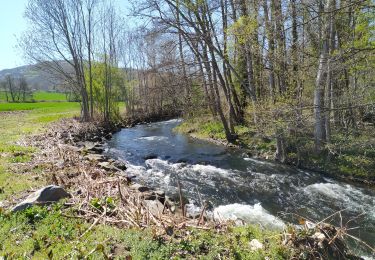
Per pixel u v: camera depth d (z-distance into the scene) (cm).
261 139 1775
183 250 526
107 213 663
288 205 989
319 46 1408
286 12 1280
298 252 544
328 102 1318
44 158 1200
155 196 895
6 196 771
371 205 988
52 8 2680
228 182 1218
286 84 1684
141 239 550
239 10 1833
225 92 1978
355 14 1203
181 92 2181
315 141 1433
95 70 3244
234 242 567
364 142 1182
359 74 1352
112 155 1742
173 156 1708
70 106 5412
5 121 2817
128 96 3959
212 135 2170
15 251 501
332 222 870
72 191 777
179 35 1784
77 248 512
